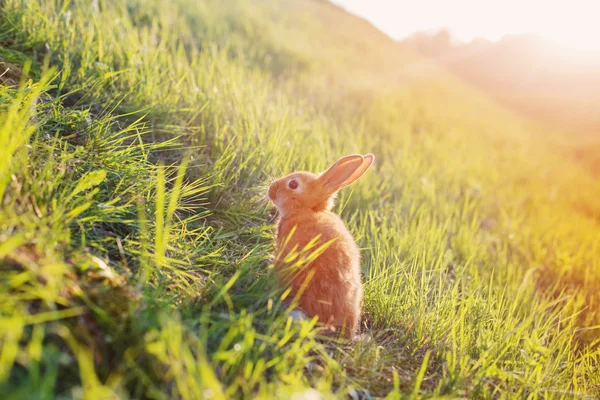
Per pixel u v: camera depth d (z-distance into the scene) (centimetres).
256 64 171
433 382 52
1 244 37
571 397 56
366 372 49
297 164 86
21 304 36
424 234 84
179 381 35
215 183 68
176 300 45
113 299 40
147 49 95
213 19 190
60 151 53
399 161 129
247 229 64
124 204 52
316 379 44
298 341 42
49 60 77
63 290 38
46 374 33
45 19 81
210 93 92
